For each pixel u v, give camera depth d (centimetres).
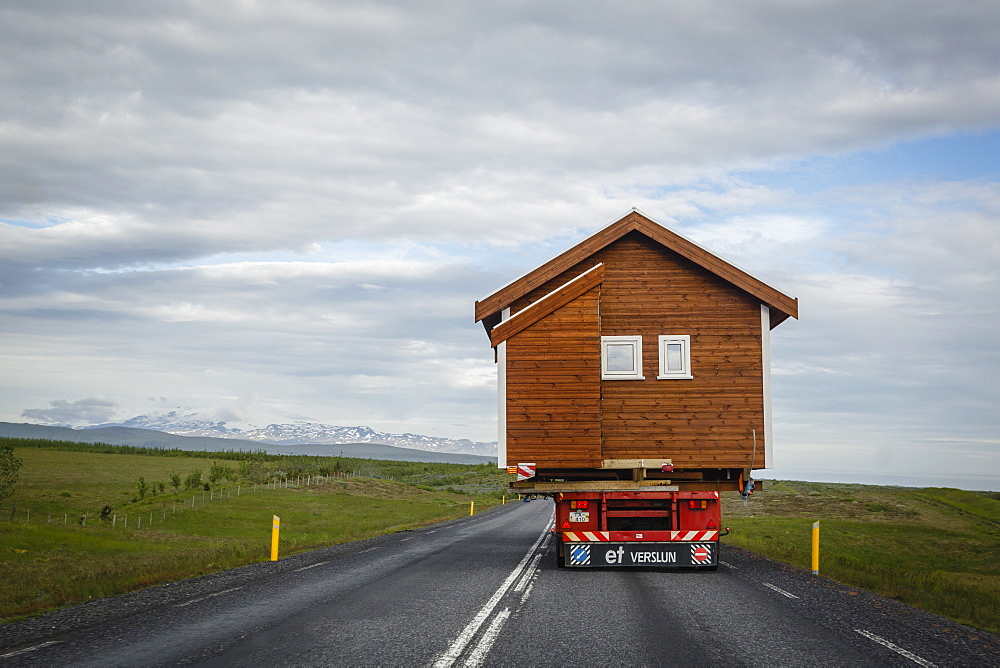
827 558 2091
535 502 8500
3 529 3183
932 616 1090
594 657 753
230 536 4462
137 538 3553
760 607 1104
